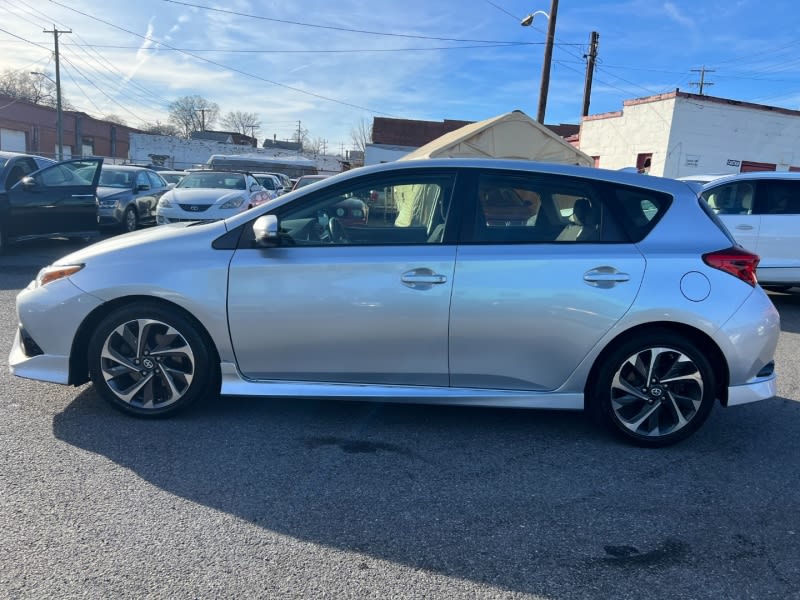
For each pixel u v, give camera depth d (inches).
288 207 145.0
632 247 140.2
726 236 144.3
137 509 110.6
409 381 143.6
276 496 117.0
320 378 144.9
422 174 145.1
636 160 783.7
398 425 152.8
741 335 137.6
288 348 142.3
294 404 163.5
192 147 2025.1
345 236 143.8
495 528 109.1
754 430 156.9
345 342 140.9
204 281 140.6
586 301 137.1
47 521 105.5
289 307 139.9
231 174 517.3
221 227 146.4
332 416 156.6
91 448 133.3
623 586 94.7
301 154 2135.8
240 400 164.9
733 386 141.4
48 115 1692.9
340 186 145.1
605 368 141.2
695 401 141.6
